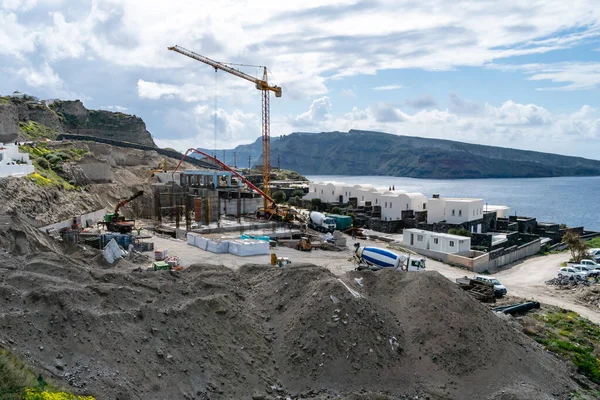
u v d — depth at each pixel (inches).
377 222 3371.1
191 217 3550.7
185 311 1127.0
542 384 1168.2
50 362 877.2
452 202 3164.4
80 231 2687.0
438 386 1096.2
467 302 1332.4
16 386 733.9
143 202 3759.8
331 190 4357.8
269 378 1082.1
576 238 2691.9
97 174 3897.6
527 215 7239.2
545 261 2753.4
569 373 1290.6
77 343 935.7
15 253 1704.0
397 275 1450.5
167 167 5310.0
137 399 881.5
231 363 1071.0
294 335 1176.8
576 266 2305.6
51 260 1370.6
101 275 1264.8
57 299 1001.5
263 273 1509.6
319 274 1375.5
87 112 7150.6
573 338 1521.9
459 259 2477.9
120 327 1012.5
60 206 2906.0
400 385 1087.6
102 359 926.4
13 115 4173.2
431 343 1195.3
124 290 1141.1
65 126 6555.1
